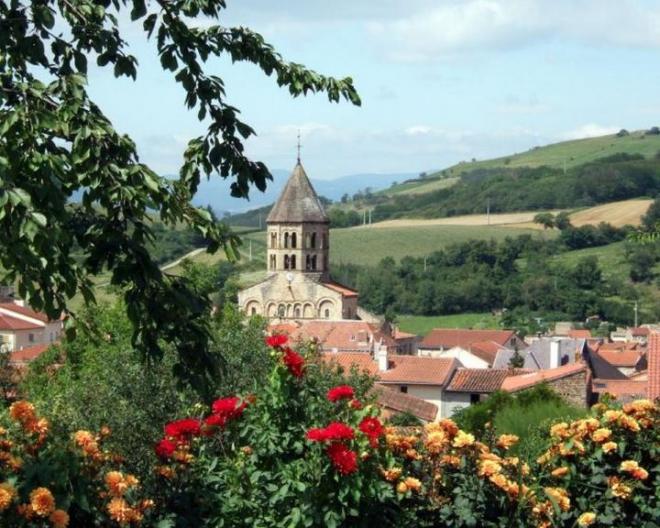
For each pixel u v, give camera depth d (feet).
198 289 45.21
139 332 42.70
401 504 44.65
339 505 41.27
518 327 590.14
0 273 39.70
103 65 45.98
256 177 48.49
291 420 43.14
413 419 136.15
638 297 644.27
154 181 40.88
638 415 48.34
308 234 431.43
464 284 647.56
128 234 42.04
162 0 46.68
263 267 610.65
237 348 76.28
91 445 41.04
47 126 38.29
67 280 38.04
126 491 39.34
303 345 83.30
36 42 42.42
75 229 41.22
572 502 47.19
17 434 40.45
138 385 68.59
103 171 39.93
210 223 43.96
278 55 48.88
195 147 48.16
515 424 98.37
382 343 369.91
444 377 259.39
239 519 41.98
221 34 48.21
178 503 41.65
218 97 47.60
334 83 49.32
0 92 39.65
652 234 96.17
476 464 45.47
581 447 47.24
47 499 35.70
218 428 43.62
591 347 369.09
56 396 74.02
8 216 35.17
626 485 46.52
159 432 66.74
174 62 47.21
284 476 41.14
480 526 44.75
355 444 41.63
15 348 353.72
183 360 42.93
